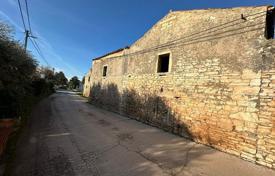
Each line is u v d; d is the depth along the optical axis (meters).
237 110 6.07
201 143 7.13
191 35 8.23
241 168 5.13
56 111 12.97
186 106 7.97
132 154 5.76
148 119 10.29
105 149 6.05
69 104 17.84
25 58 8.59
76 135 7.36
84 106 17.08
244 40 6.16
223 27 6.90
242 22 6.30
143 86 11.10
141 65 11.59
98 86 17.98
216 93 6.79
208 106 7.03
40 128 7.98
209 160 5.59
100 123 9.95
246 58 6.02
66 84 69.94
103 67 17.39
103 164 4.94
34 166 4.55
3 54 6.41
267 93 5.40
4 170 4.21
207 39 7.46
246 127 5.79
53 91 34.75
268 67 5.45
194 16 8.27
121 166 4.89
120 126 9.48
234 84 6.25
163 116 9.21
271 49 5.43
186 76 8.16
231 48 6.52
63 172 4.36
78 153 5.56
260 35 5.75
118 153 5.77
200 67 7.56
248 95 5.83
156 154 5.86
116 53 15.13
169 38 9.52
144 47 11.52
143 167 4.90
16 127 6.90
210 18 7.48
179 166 5.09
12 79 7.10
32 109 12.40
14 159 4.84
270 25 6.07
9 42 6.62
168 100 9.01
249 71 5.89
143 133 8.29
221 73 6.71
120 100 13.54
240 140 5.91
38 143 6.14
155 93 9.99
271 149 5.21
